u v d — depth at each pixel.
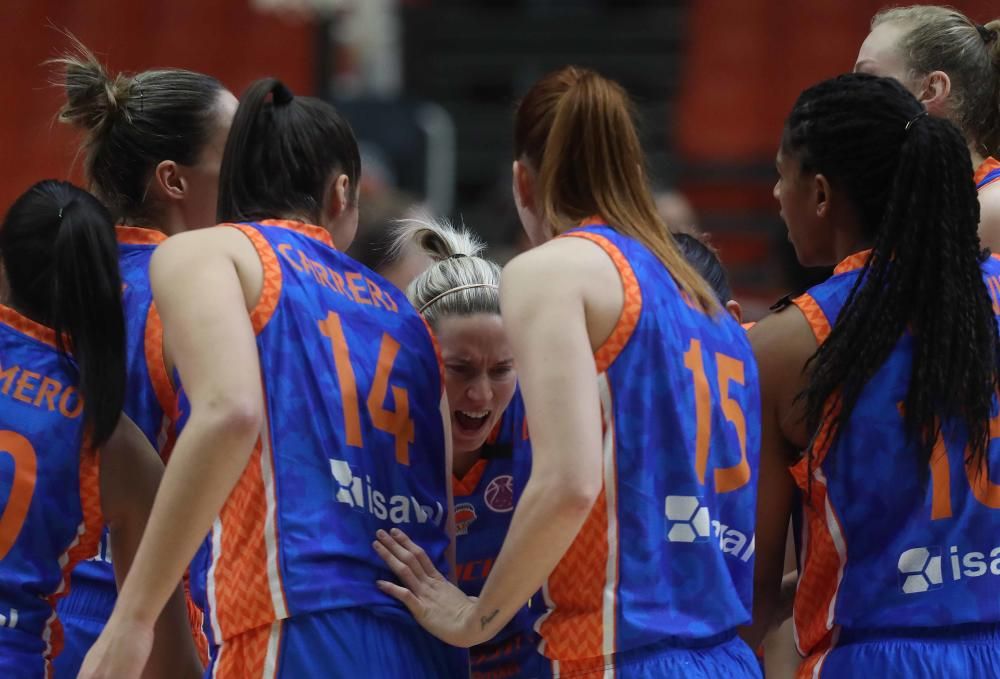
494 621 8.20
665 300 8.45
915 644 8.79
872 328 8.80
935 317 8.73
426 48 41.00
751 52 39.41
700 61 39.62
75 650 10.23
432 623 8.55
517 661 9.91
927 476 8.73
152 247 10.60
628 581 8.24
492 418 10.05
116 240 9.28
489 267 10.20
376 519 8.72
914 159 8.75
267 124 9.04
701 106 38.44
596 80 8.76
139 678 8.15
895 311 8.80
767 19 39.81
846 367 8.80
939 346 8.71
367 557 8.59
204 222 10.94
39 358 9.17
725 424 8.66
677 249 8.91
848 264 9.14
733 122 37.91
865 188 8.99
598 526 8.27
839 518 8.96
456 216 33.38
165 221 10.88
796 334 9.14
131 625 8.05
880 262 8.80
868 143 8.91
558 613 8.44
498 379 9.95
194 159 10.76
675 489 8.37
